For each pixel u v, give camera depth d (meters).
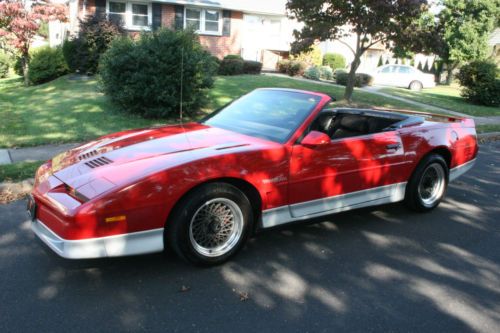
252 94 5.00
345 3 13.15
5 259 3.66
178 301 3.12
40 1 19.34
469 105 17.97
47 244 3.18
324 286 3.44
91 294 3.17
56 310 2.96
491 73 18.20
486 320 3.10
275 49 28.70
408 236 4.52
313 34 13.69
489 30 32.47
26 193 5.33
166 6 23.75
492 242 4.47
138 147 3.77
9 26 18.70
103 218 3.01
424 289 3.48
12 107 12.25
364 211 5.23
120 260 3.67
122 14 22.80
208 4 24.56
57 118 10.30
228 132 4.23
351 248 4.16
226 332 2.80
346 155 4.23
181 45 10.50
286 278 3.53
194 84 10.59
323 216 4.55
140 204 3.12
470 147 5.67
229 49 26.48
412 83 25.78
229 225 3.65
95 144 4.07
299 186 3.95
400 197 4.91
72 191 3.18
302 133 4.00
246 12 26.70
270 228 3.92
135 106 10.63
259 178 3.66
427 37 13.63
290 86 17.17
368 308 3.16
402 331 2.91
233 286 3.36
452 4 31.89
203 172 3.35
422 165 5.00
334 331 2.88
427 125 5.14
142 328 2.80
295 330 2.86
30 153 7.23
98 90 11.66
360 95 17.12
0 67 25.64
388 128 4.82
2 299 3.07
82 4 21.92
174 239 3.38
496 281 3.67
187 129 4.39
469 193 6.19
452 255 4.12
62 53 19.27
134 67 10.43
